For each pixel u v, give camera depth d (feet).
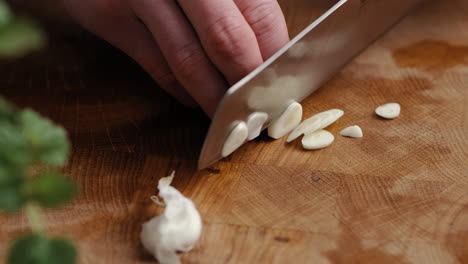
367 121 1.27
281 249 1.06
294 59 1.18
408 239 1.07
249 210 1.11
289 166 1.18
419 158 1.20
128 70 1.36
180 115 1.27
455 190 1.15
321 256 1.05
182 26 1.16
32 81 1.34
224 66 1.14
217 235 1.07
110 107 1.29
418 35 1.46
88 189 1.13
